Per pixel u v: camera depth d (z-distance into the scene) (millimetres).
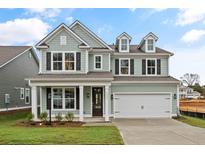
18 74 33844
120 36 29359
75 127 19484
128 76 29109
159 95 27688
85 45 25828
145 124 22016
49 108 24359
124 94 27609
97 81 23719
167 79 28109
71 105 26000
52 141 12617
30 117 23578
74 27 28109
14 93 32625
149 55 29125
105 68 27656
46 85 23781
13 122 23500
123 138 14414
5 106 30266
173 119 26125
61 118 23219
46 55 25859
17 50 34469
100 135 14578
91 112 26625
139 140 13875
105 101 24344
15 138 13289
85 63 25859
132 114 27547
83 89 26031
